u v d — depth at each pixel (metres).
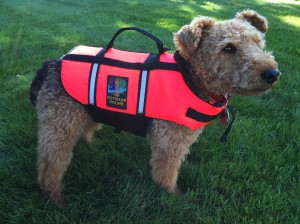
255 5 3.34
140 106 0.70
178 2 3.21
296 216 0.73
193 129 0.71
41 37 1.67
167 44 1.66
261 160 0.91
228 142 0.97
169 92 0.68
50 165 0.76
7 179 0.80
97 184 0.81
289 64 1.53
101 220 0.72
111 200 0.78
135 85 0.69
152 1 3.13
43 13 2.22
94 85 0.70
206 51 0.65
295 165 0.89
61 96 0.71
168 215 0.74
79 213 0.75
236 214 0.74
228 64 0.64
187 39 0.65
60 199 0.79
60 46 1.55
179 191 0.82
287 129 1.02
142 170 0.86
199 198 0.80
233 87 0.64
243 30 0.66
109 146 0.93
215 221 0.71
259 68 0.61
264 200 0.76
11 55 1.42
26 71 1.28
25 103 1.06
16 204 0.75
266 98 1.23
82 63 0.72
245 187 0.82
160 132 0.72
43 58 1.40
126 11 2.48
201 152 0.93
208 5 3.13
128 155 0.92
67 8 2.46
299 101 1.20
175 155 0.75
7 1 2.57
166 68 0.69
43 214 0.73
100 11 2.40
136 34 1.81
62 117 0.72
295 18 2.70
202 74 0.67
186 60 0.69
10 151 0.89
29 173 0.83
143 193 0.78
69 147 0.76
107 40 1.67
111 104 0.71
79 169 0.85
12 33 1.71
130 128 0.75
